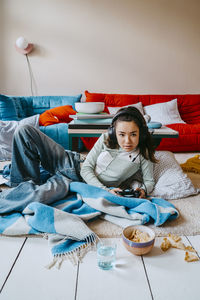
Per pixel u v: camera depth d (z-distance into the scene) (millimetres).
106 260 824
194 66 3691
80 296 719
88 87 3594
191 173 1992
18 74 3445
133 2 3396
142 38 3520
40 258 887
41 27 3352
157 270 837
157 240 1017
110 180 1400
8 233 1014
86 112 1741
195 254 927
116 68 3578
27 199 1160
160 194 1411
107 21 3422
